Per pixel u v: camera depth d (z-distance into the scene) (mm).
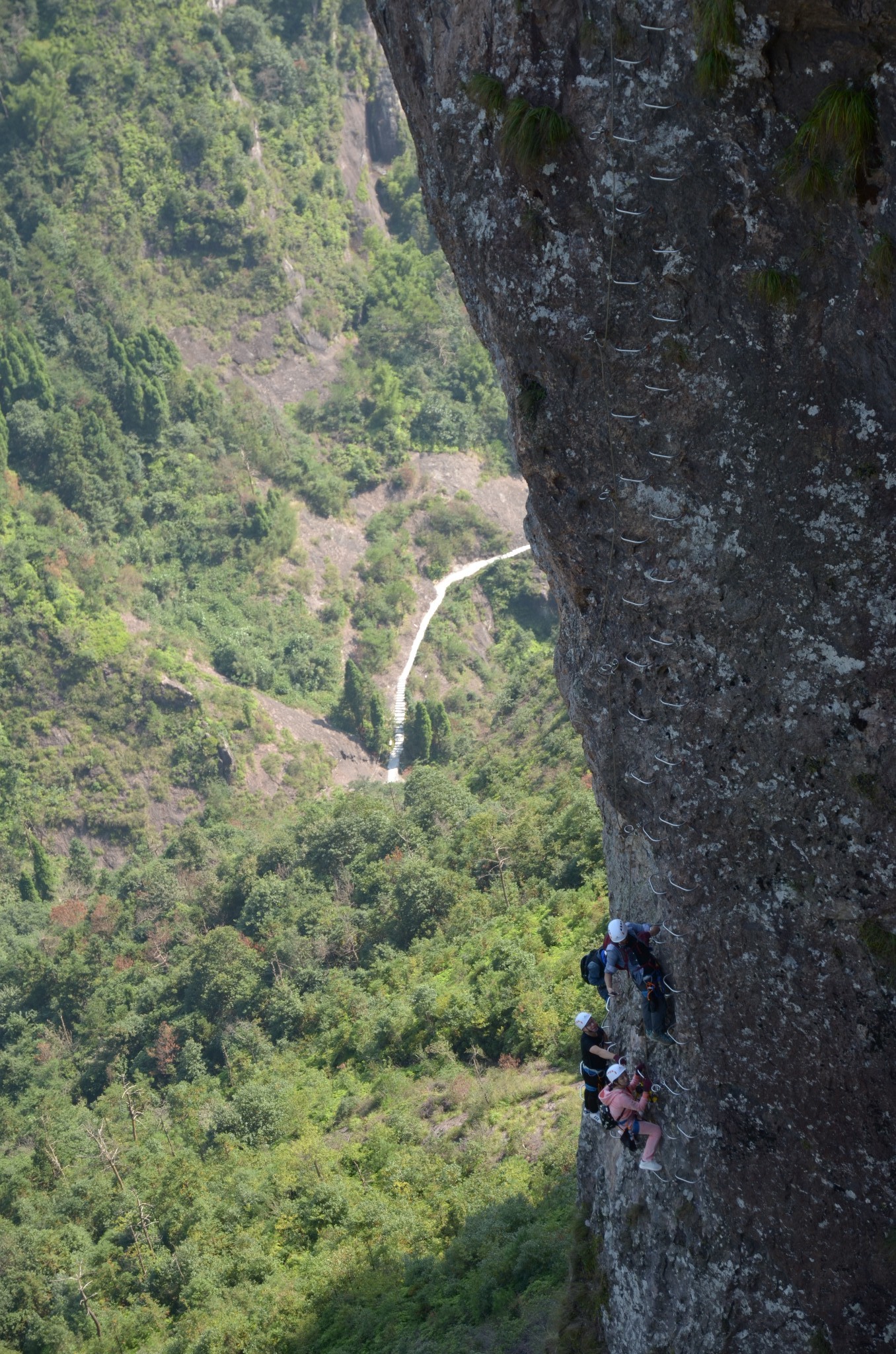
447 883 56469
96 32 147000
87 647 107312
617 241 8297
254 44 156125
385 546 133250
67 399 127500
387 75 169000
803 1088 8812
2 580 109375
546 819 56719
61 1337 39000
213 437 134000
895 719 7680
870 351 7137
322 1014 55094
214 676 111938
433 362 152500
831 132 6609
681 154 7648
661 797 9680
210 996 62844
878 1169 8406
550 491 9898
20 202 141750
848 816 8055
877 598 7633
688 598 8945
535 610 131875
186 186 145750
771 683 8438
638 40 7582
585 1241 12875
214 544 126375
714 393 8227
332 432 144000
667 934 9852
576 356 8992
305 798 104312
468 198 9445
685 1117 10078
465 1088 39312
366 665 122500
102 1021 69312
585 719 10594
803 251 7316
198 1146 49062
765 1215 9344
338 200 159125
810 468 7812
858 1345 8789
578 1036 36875
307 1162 40344
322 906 65688
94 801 102375
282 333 147125
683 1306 10281
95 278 137875
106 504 123625
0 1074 69250
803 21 6578
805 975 8578
